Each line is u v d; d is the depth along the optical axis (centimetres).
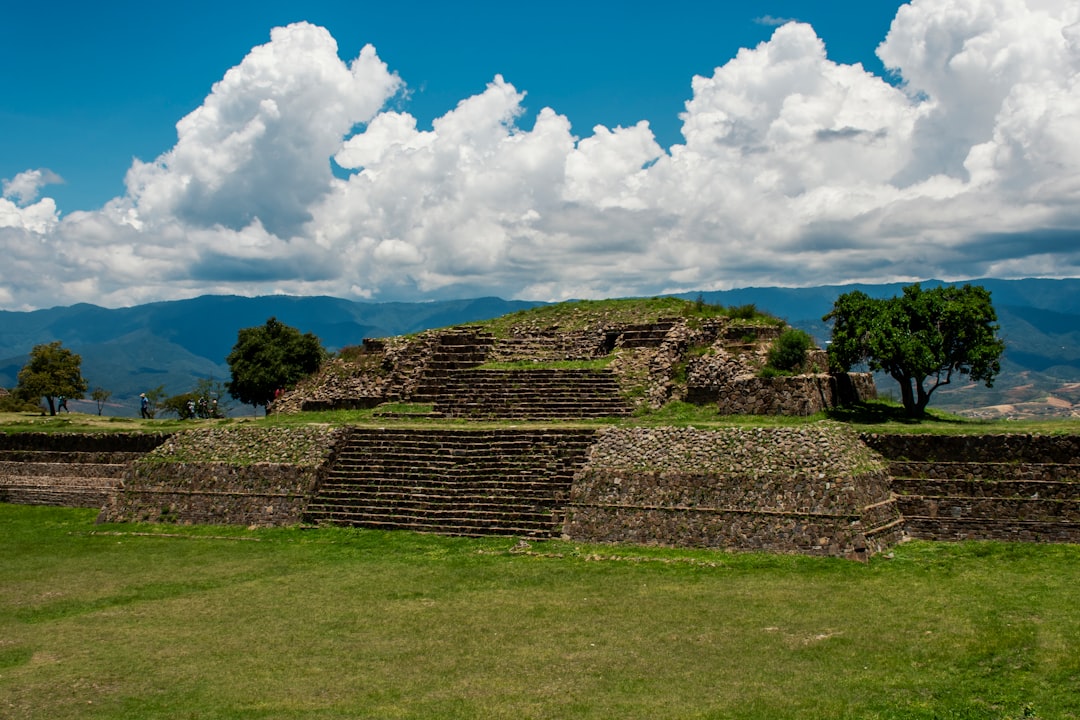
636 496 3628
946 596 2762
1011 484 3453
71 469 5044
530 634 2569
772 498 3406
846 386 5062
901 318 4538
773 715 1977
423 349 5872
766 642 2438
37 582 3350
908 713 1973
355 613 2827
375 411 5216
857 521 3241
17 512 4725
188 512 4250
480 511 3812
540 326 6259
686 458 3697
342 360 6050
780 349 4872
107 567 3544
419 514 3891
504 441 4209
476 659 2380
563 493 3794
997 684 2109
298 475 4206
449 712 2033
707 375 4894
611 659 2348
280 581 3238
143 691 2214
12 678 2334
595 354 5731
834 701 2042
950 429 3778
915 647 2352
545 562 3331
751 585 2958
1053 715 1939
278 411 5844
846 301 4728
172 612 2911
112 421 6188
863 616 2608
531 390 5125
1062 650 2267
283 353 7981
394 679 2252
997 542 3328
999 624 2483
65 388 7738
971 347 4466
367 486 4122
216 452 4519
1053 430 3616
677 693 2109
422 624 2692
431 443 4291
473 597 2950
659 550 3406
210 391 9044
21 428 5516
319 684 2230
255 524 4075
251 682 2255
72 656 2502
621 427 4075
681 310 6028
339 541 3750
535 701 2084
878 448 3738
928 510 3500
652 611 2739
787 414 4509
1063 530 3288
